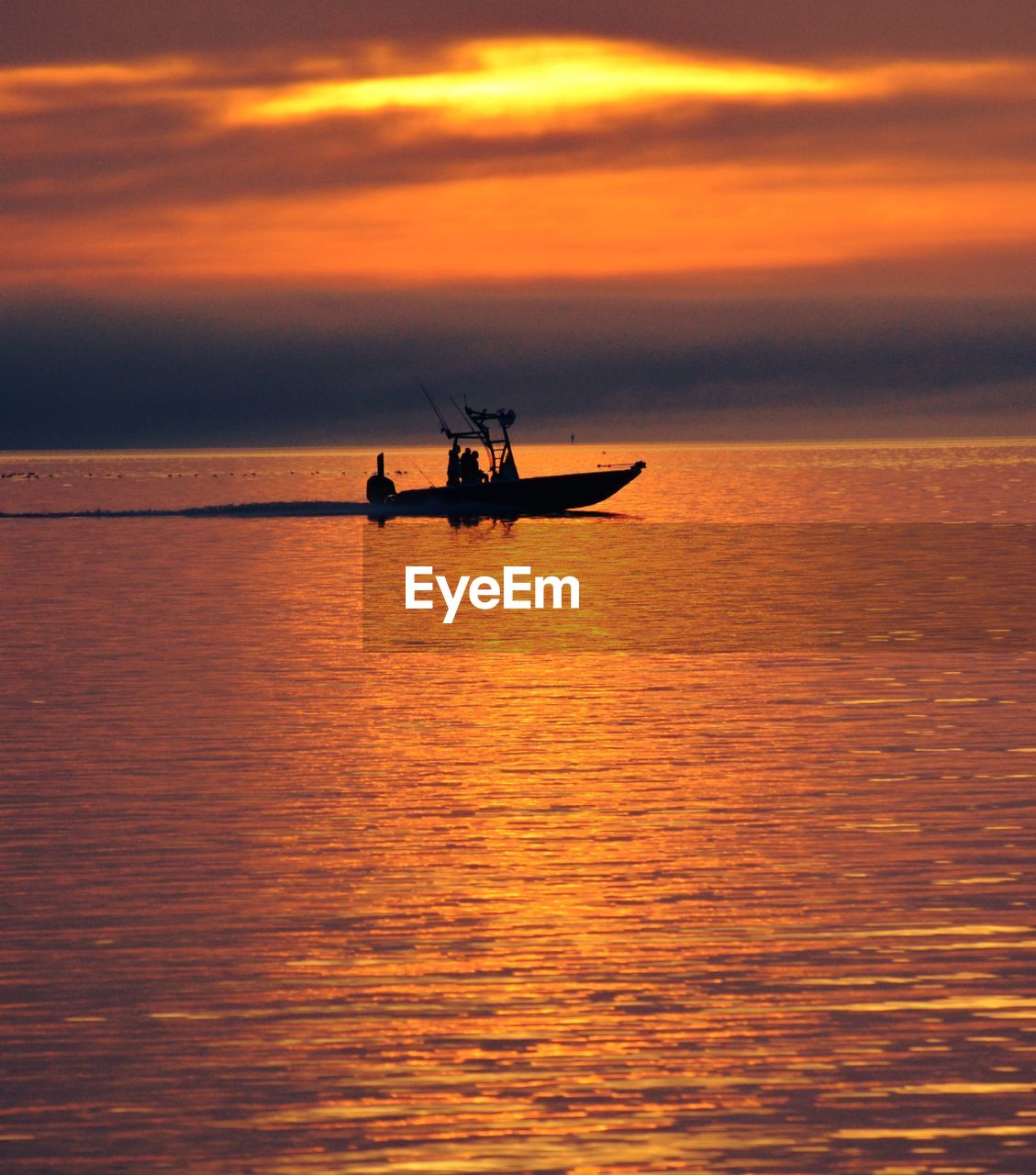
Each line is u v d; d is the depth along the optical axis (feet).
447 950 122.52
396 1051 104.99
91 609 366.63
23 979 117.08
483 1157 92.22
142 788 175.94
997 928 126.00
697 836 153.58
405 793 172.65
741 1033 107.45
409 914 130.72
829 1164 91.40
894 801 166.50
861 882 138.00
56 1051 105.19
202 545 574.15
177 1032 107.96
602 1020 109.50
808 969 118.01
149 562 503.20
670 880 139.33
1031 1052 104.27
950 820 158.51
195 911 132.05
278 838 153.89
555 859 146.20
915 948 121.90
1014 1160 91.66
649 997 113.19
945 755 190.08
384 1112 97.25
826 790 171.83
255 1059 103.96
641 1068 102.58
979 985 114.83
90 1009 111.75
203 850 150.10
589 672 263.90
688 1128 95.20
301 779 179.83
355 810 165.07
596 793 171.83
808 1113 96.84
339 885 138.62
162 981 116.47
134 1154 92.63
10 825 159.33
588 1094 99.25
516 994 113.91
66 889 138.00
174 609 365.81
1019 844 149.38
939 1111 97.04
